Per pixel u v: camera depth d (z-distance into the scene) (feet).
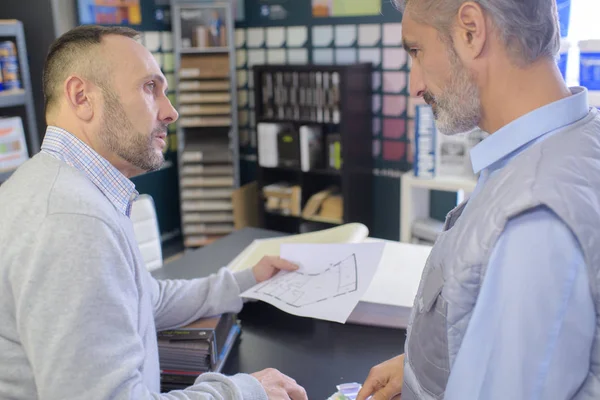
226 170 14.53
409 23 2.76
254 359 4.27
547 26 2.50
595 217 2.25
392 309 4.68
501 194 2.42
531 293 2.22
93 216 2.97
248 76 15.03
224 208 14.70
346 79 12.25
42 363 2.76
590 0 10.09
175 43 14.08
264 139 13.60
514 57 2.52
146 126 3.58
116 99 3.45
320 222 13.85
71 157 3.42
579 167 2.36
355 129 12.84
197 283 4.66
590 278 2.21
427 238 11.75
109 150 3.54
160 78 3.67
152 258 7.30
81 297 2.78
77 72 3.40
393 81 13.11
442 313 2.57
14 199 3.05
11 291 2.92
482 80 2.62
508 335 2.25
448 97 2.71
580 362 2.25
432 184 11.28
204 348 4.04
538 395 2.23
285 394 3.52
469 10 2.52
